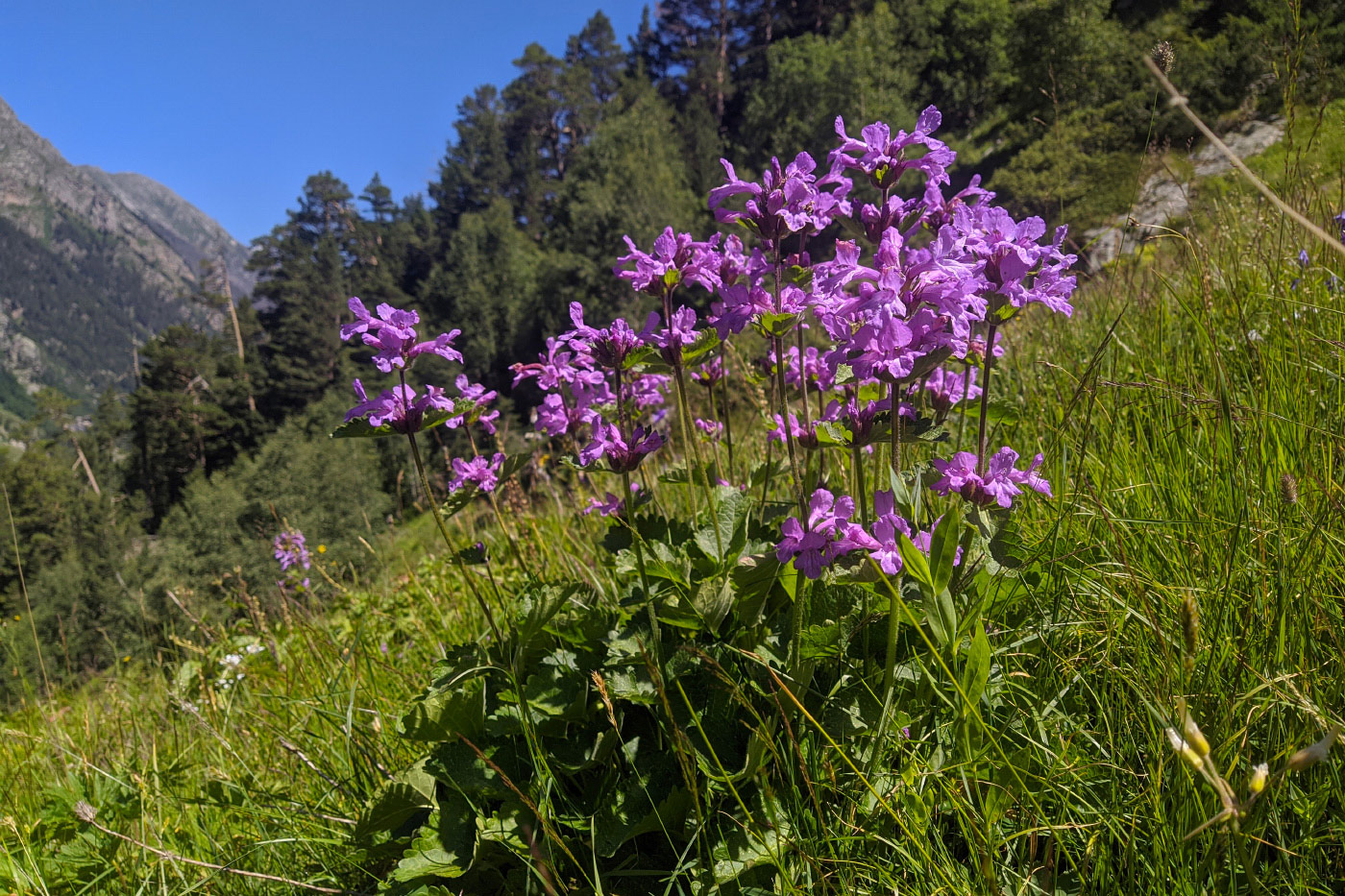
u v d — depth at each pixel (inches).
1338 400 87.7
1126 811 58.2
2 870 97.3
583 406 109.2
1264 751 56.4
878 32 2185.0
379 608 195.3
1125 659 68.7
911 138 69.2
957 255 60.2
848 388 86.4
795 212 68.3
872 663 73.6
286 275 3380.9
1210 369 107.7
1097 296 173.3
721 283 81.4
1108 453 91.1
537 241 3553.2
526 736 72.9
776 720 70.5
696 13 3597.4
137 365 2942.9
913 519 63.7
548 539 160.2
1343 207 119.6
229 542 1354.6
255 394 2864.2
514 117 4089.6
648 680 76.9
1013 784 59.1
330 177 4131.4
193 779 131.6
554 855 70.4
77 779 109.9
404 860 71.8
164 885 90.2
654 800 71.9
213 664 192.9
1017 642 71.2
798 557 63.6
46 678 180.5
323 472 1488.7
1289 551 66.9
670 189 2273.6
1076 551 75.6
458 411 82.3
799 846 62.2
